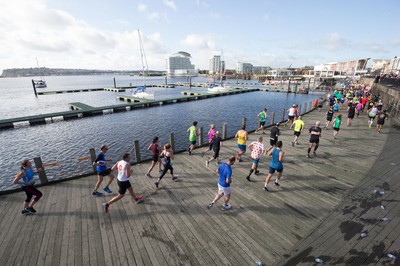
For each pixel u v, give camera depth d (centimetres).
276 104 4566
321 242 492
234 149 1167
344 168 900
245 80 16388
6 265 443
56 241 509
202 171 891
